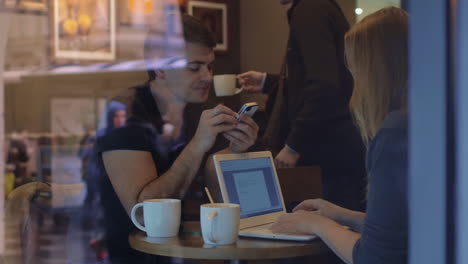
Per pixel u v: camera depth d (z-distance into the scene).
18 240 1.41
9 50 2.43
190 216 1.40
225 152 1.44
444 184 0.54
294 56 1.80
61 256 1.42
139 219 1.39
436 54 0.54
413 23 0.56
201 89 1.61
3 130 2.12
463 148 0.52
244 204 1.35
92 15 2.54
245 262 1.17
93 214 1.48
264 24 1.92
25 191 1.49
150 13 1.81
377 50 1.04
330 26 1.70
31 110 2.28
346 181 1.53
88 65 2.57
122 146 1.51
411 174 0.57
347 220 1.30
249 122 1.49
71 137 2.06
